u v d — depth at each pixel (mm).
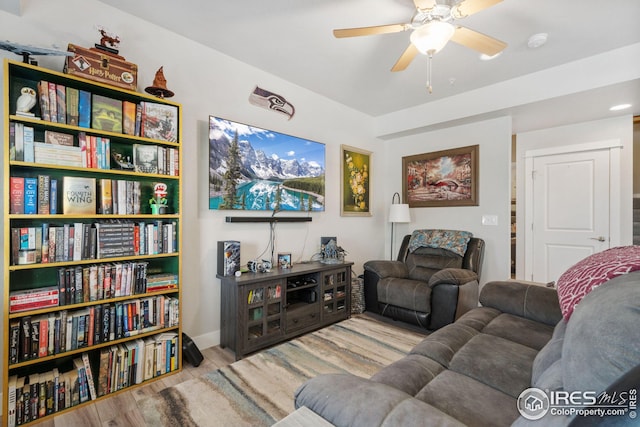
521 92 3074
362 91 3500
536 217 4109
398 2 2020
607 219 3580
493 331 1709
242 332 2373
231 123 2682
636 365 573
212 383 2004
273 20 2236
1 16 1747
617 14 2100
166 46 2365
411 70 2971
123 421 1649
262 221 2891
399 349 2514
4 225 1571
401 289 3025
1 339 1712
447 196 3947
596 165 3658
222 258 2547
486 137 3613
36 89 1787
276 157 3061
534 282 4102
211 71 2629
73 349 1762
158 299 2102
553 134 3975
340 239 3914
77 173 1951
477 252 3309
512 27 2256
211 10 2129
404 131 4141
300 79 3203
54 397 1702
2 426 1576
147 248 2068
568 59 2742
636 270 1055
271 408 1748
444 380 1214
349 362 2285
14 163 1584
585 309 793
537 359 1194
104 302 1862
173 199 2299
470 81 3209
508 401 1079
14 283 1761
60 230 1734
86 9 2016
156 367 2064
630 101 2982
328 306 3154
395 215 3982
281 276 2611
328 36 2428
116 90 1924
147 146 2082
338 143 3869
